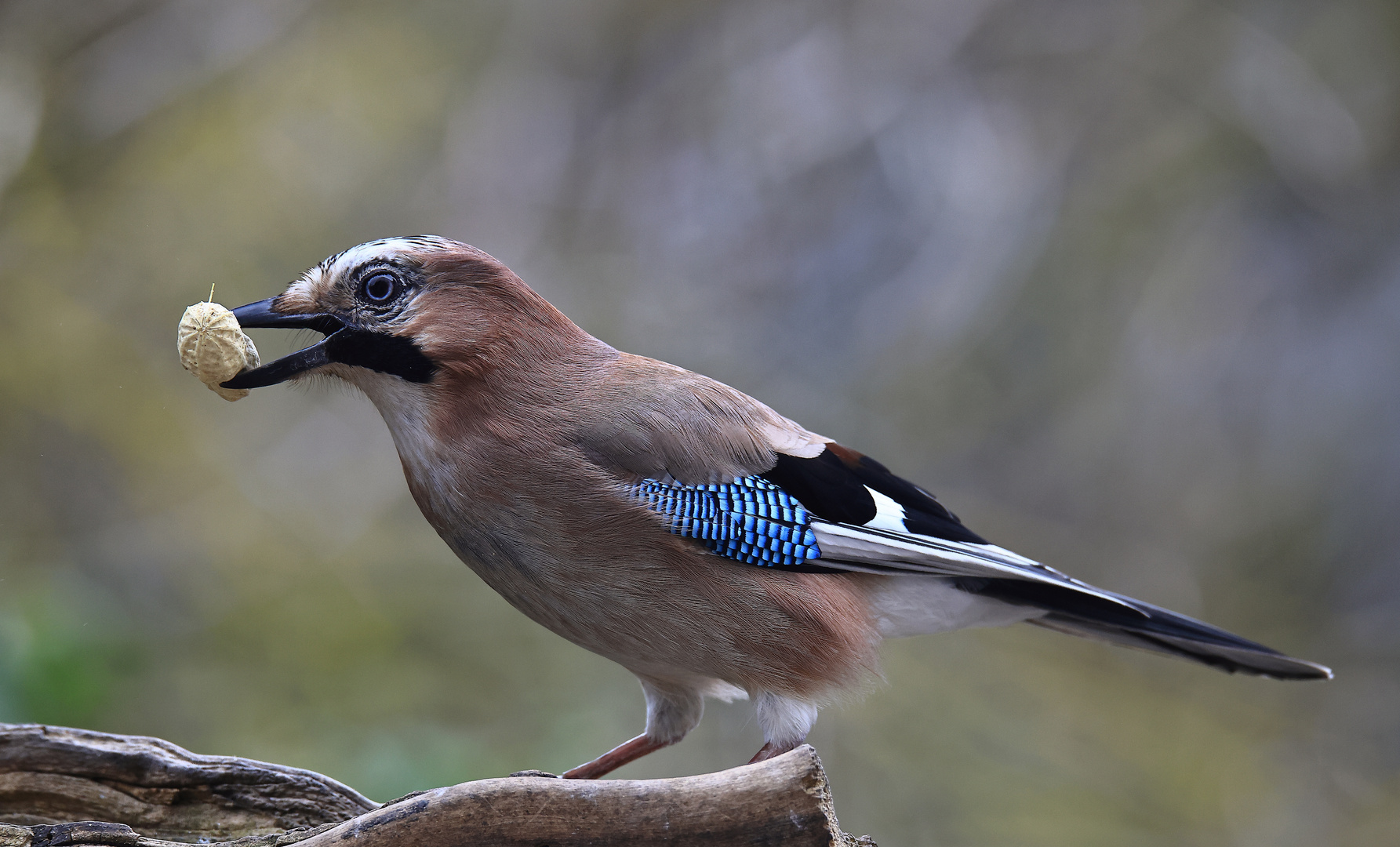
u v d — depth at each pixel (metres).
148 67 13.46
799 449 5.46
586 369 5.35
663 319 13.73
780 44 14.51
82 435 11.75
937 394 13.66
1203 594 13.48
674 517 5.09
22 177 12.59
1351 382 14.03
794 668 5.23
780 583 5.21
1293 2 14.24
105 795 5.21
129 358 12.16
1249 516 13.91
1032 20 14.41
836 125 14.27
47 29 13.08
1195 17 14.21
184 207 12.88
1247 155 14.26
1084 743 11.76
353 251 5.19
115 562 11.21
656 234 14.30
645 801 4.14
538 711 10.62
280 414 12.48
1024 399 13.94
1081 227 14.20
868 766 11.06
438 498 5.22
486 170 14.15
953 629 5.96
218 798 5.27
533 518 5.09
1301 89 13.97
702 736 10.80
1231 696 12.78
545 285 13.86
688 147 14.51
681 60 14.66
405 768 8.89
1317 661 13.02
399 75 14.23
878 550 5.37
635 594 5.13
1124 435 14.02
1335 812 11.45
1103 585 13.44
